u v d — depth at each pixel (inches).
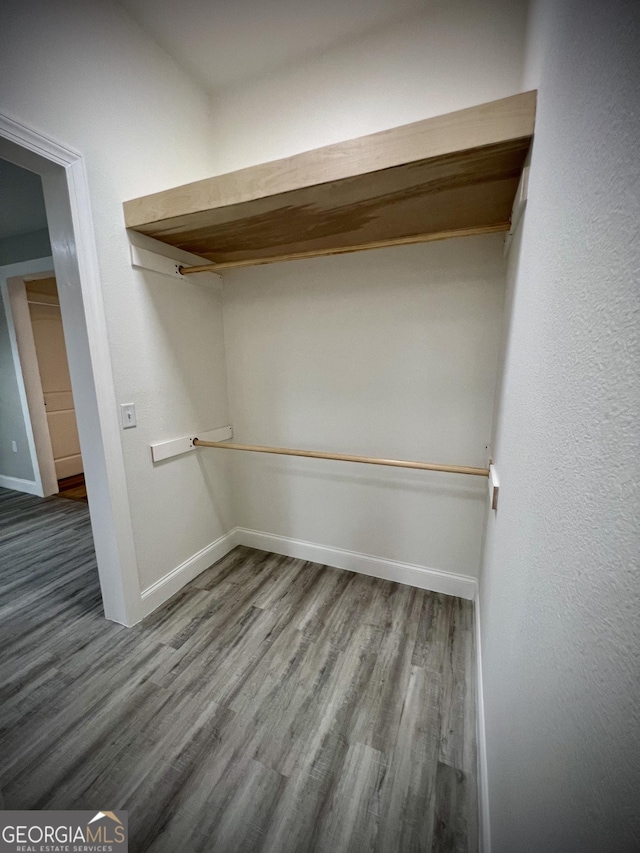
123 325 58.6
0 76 40.8
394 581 75.8
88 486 59.8
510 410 38.3
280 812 36.3
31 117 44.0
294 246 67.5
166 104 63.2
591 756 12.9
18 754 42.0
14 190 82.7
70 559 88.2
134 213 55.9
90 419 56.6
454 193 45.3
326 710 47.3
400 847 33.6
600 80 16.0
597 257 15.6
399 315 65.8
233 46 61.3
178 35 59.2
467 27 52.9
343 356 71.8
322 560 83.0
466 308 61.0
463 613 65.7
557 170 23.6
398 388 68.4
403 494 71.9
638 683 10.1
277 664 54.8
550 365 22.7
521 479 29.6
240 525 91.7
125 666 54.6
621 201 13.1
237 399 84.6
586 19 18.4
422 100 57.0
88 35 50.3
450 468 57.8
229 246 67.3
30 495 133.4
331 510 79.9
